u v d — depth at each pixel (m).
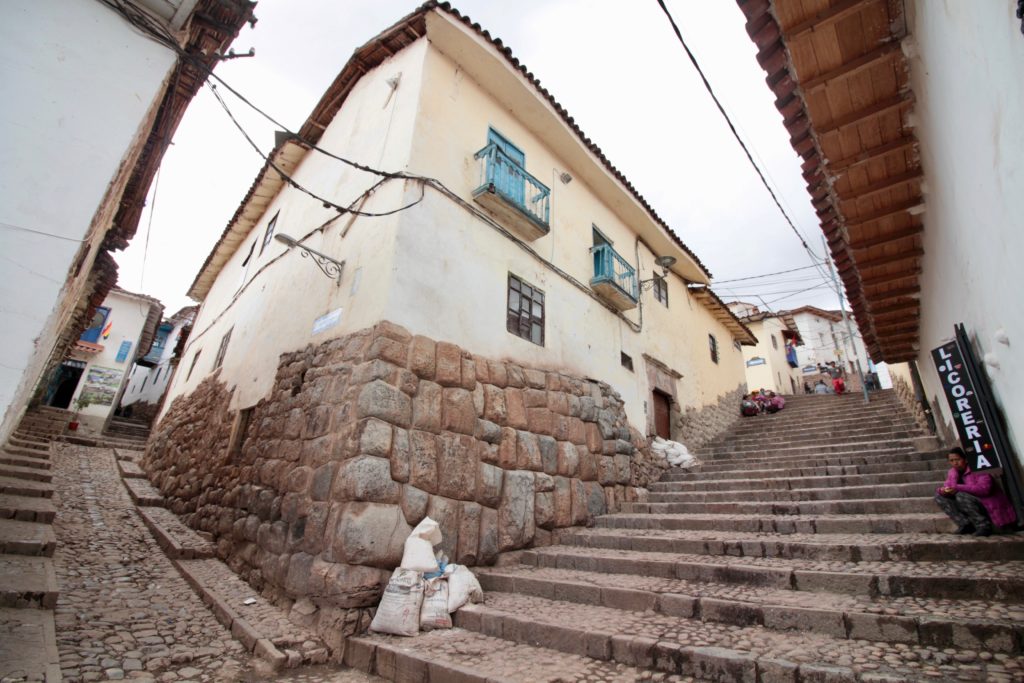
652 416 8.78
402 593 3.44
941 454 5.88
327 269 5.67
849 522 4.29
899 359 7.83
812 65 3.02
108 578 4.25
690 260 11.29
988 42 1.99
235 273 10.42
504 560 4.68
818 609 2.80
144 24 3.33
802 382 24.34
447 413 4.66
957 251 3.41
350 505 3.74
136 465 10.56
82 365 16.70
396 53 6.68
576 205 8.18
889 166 3.64
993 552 3.28
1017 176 2.01
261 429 5.52
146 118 3.39
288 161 8.75
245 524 4.94
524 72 6.62
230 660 3.10
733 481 6.42
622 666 2.68
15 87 2.84
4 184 2.72
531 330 6.31
